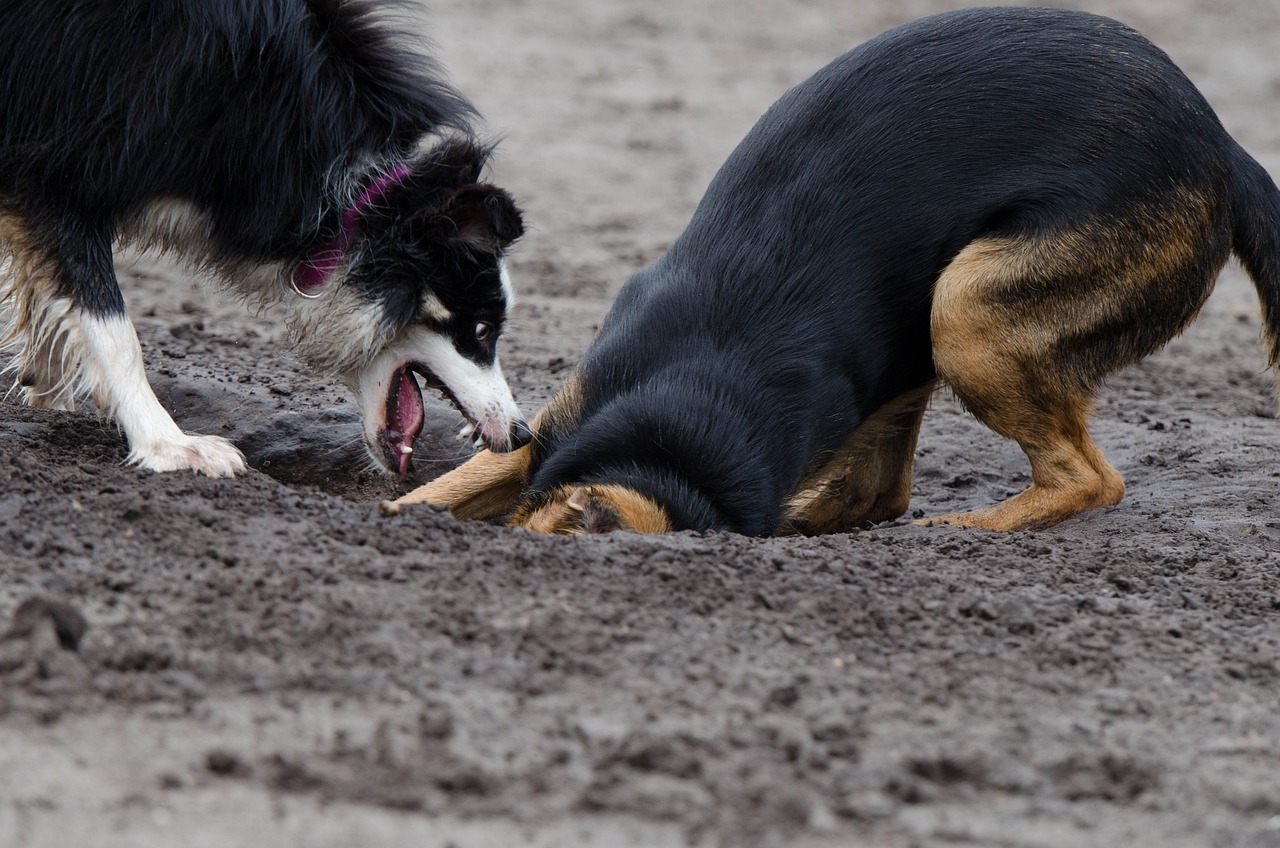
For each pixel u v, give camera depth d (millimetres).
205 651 6441
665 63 33688
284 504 8273
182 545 7492
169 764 5512
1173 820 5867
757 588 7754
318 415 11859
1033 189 9797
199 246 9781
